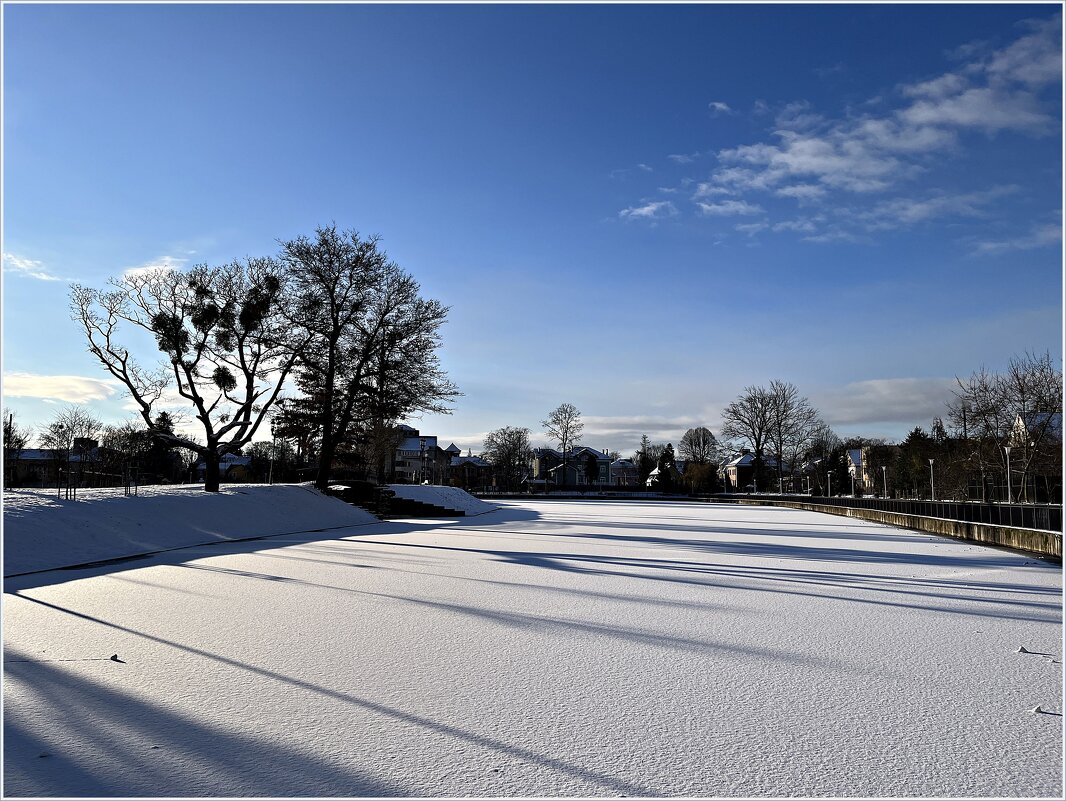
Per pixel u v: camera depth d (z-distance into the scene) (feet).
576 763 16.69
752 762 16.80
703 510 184.75
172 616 33.24
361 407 118.32
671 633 30.50
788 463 284.41
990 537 77.92
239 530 78.74
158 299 86.89
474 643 28.43
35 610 34.27
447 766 16.47
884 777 16.02
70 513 59.47
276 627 31.12
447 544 73.87
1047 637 29.99
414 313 118.62
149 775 15.88
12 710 20.01
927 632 30.89
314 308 107.04
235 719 19.43
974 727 19.15
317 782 15.60
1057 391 168.04
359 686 22.49
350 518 106.73
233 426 91.91
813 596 40.63
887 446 317.01
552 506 207.31
